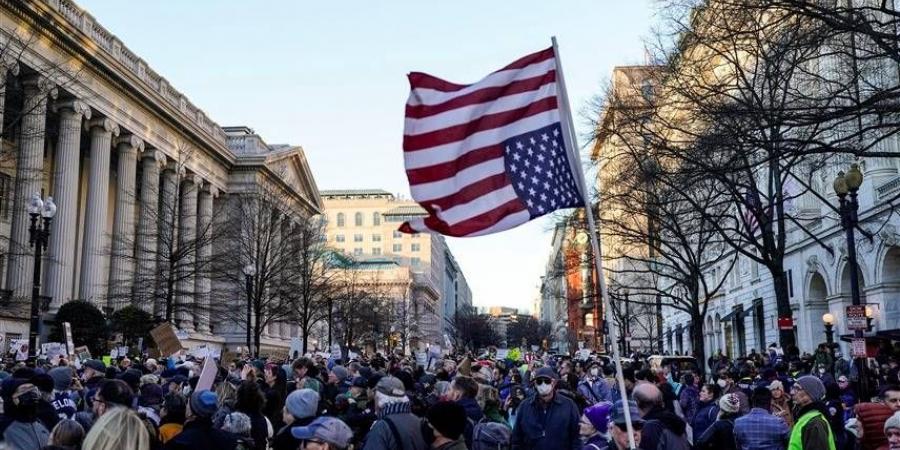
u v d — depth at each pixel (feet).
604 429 26.32
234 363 63.77
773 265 85.87
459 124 24.16
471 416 32.68
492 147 24.03
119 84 179.11
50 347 83.25
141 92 188.34
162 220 165.78
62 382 32.45
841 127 71.77
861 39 57.72
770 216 86.48
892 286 106.52
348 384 45.75
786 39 67.56
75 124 160.76
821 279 135.44
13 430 23.38
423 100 24.35
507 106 24.21
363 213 640.17
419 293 536.01
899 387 29.48
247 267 137.49
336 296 280.31
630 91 147.95
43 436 24.03
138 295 163.43
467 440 31.55
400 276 492.13
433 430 21.39
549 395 28.99
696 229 140.46
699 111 74.23
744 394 37.45
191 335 209.97
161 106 199.62
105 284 173.37
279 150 275.59
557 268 172.04
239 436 24.47
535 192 23.48
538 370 29.19
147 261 168.14
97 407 26.04
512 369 68.95
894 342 91.40
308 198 300.61
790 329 85.76
